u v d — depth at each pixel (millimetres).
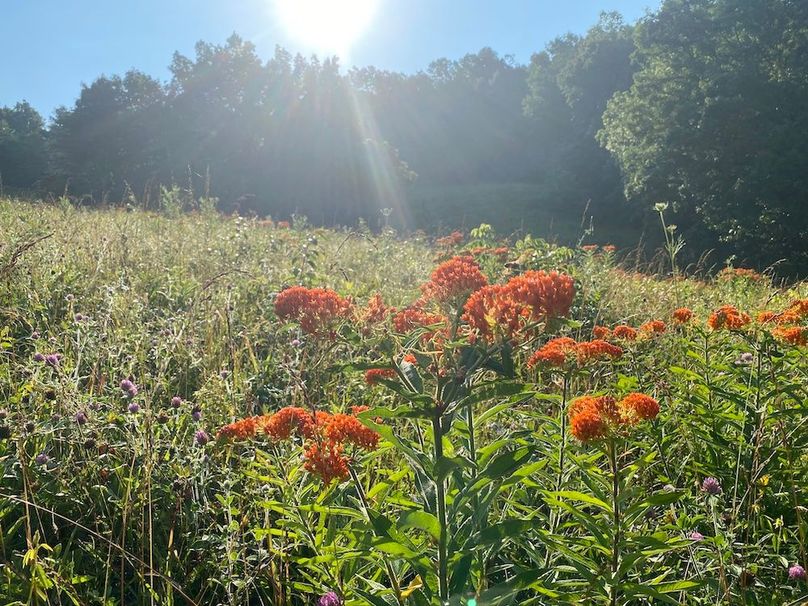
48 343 4133
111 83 51156
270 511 2865
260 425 2512
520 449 1932
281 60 49594
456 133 81188
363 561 2500
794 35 28641
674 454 3463
